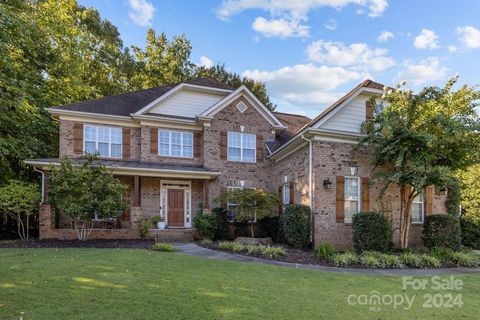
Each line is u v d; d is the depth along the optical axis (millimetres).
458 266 10664
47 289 5773
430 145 11211
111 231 14758
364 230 11984
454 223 12789
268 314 4957
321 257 10781
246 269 8445
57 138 20188
